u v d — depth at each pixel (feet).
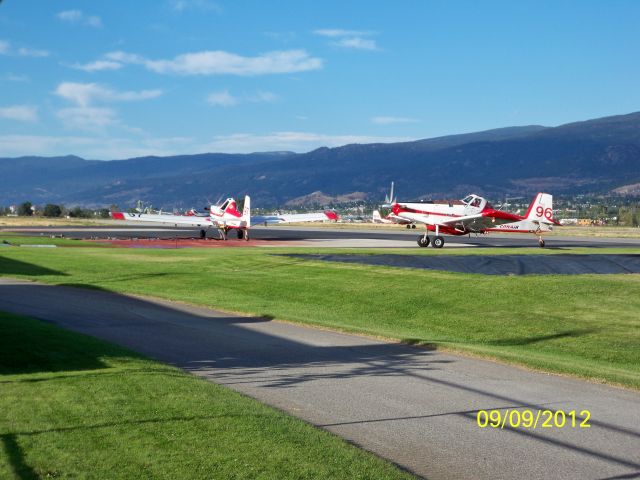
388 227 426.10
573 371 45.96
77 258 140.46
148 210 374.63
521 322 75.10
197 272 115.55
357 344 57.21
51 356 45.09
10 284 98.27
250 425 30.30
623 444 30.42
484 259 133.39
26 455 25.86
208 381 40.81
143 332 60.85
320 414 34.40
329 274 110.73
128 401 33.71
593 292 90.02
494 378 44.06
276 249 166.61
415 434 31.27
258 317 73.05
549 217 190.80
